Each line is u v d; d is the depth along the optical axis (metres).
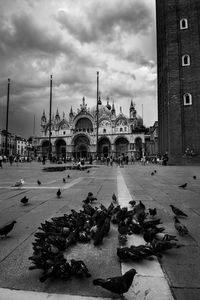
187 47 34.38
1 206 6.21
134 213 4.51
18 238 3.83
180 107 33.62
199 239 3.73
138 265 2.84
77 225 3.83
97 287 2.38
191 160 32.12
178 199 7.13
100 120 92.31
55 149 95.25
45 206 6.18
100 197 7.46
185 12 35.16
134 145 86.56
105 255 3.13
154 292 2.28
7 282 2.49
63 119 96.88
